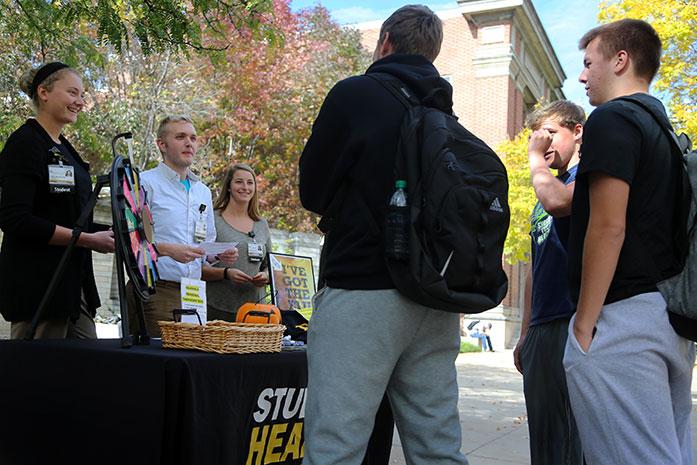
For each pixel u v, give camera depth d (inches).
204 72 671.1
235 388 99.5
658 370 74.1
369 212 78.3
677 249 75.5
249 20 214.4
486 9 1010.1
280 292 155.2
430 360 83.2
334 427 76.5
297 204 738.8
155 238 142.1
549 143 114.1
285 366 110.5
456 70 1051.9
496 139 1013.8
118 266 104.2
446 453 83.1
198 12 214.4
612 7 487.5
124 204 106.6
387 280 77.2
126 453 92.9
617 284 75.7
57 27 223.6
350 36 855.7
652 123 77.6
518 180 861.8
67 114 129.5
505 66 1018.1
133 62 573.0
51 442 101.1
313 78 743.1
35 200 121.0
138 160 552.7
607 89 85.7
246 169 168.1
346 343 77.3
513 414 260.5
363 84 81.7
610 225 73.9
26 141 119.1
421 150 77.4
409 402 84.0
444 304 76.1
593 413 75.4
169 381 91.0
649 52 84.4
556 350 109.6
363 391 77.2
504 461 176.9
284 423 111.0
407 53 87.1
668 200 76.2
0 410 107.0
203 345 101.7
